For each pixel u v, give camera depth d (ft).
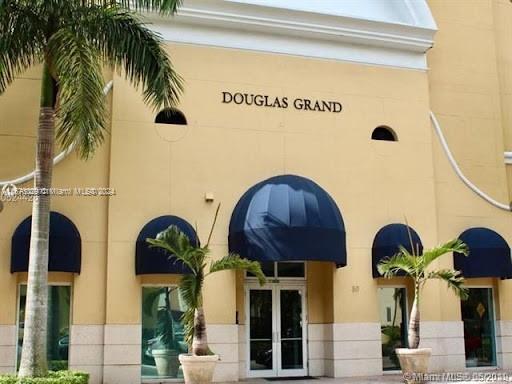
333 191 71.20
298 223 63.00
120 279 63.10
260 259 62.75
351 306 69.72
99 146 65.05
